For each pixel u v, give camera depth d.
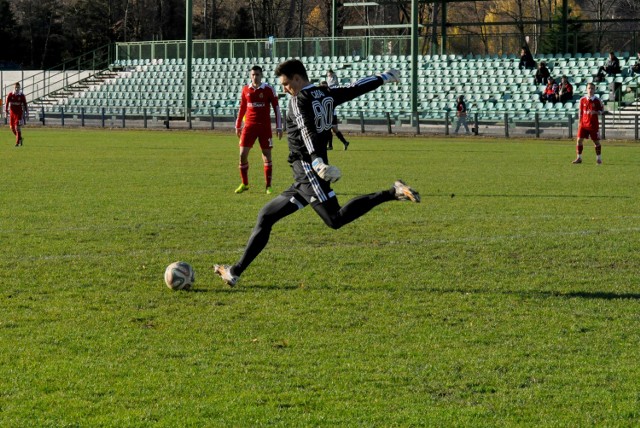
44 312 10.93
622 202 22.25
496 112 62.62
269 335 9.99
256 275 13.22
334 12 74.06
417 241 16.33
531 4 121.81
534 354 9.33
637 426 7.40
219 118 69.56
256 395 8.05
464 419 7.52
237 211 20.23
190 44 68.25
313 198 11.45
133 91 79.50
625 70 64.50
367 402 7.90
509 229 17.80
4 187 24.98
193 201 22.11
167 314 10.91
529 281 12.95
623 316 10.92
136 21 124.81
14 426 7.31
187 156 38.50
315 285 12.57
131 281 12.73
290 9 112.81
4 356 9.12
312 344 9.65
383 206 21.36
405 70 70.69
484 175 29.69
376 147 46.12
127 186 25.58
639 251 15.38
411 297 11.90
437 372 8.72
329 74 43.88
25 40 121.06
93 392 8.12
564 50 71.19
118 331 10.11
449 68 69.12
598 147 34.53
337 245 15.88
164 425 7.36
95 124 72.44
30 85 82.81
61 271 13.38
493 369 8.83
